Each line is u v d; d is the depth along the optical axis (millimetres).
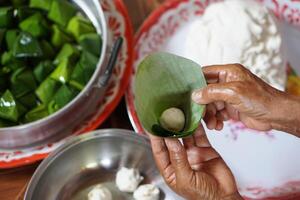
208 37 726
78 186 667
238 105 512
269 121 522
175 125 541
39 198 631
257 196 660
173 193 660
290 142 708
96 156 680
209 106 598
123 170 661
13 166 655
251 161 697
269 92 512
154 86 546
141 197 652
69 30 752
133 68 731
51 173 645
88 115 686
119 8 758
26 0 773
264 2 792
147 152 672
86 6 764
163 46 776
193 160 581
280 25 785
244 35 701
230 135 713
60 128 666
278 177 683
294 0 778
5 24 739
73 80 696
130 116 686
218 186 557
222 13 725
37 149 665
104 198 643
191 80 546
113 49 691
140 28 765
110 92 702
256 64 716
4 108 670
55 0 746
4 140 642
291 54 770
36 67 714
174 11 783
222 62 710
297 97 512
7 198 658
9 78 708
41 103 709
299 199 655
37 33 726
